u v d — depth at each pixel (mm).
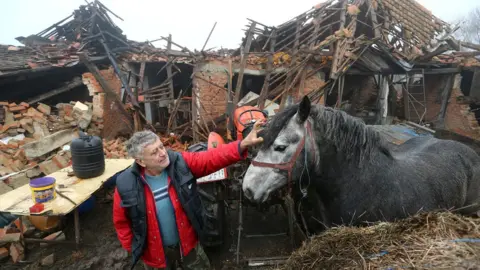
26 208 2787
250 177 1844
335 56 6551
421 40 8469
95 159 3479
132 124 7102
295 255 1649
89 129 6262
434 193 1965
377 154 1876
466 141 6129
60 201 2900
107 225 3773
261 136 1837
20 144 4902
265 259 2893
